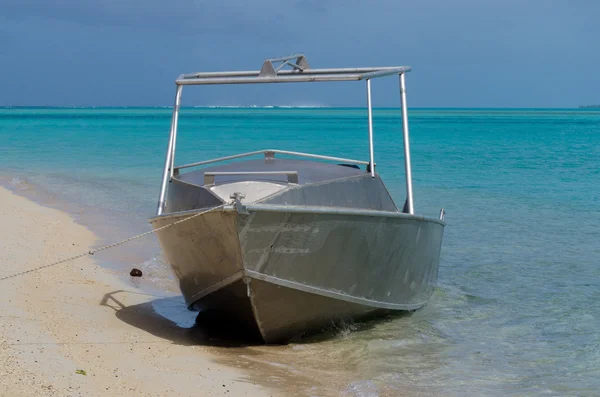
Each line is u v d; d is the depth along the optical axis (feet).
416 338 27.66
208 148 128.06
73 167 92.17
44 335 22.93
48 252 38.37
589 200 66.03
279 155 115.03
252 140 155.02
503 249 44.70
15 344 21.29
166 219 25.07
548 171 92.02
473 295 34.24
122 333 25.21
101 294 30.91
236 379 21.76
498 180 81.87
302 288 24.76
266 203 23.44
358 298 26.66
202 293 26.05
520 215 57.62
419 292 30.81
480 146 140.15
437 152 122.62
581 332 28.73
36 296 28.30
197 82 27.89
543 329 29.09
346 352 25.66
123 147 129.80
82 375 19.56
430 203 63.98
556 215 57.67
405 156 29.91
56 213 54.08
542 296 34.14
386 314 28.96
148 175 83.10
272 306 24.88
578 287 35.73
